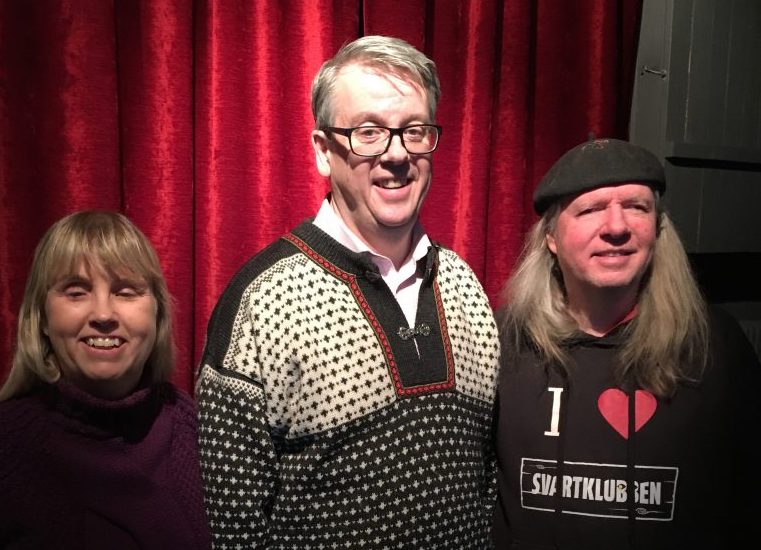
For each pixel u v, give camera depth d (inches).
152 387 46.4
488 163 80.3
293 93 69.3
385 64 48.6
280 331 46.8
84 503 41.8
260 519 46.9
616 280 53.3
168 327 47.8
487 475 58.3
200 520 46.6
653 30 82.6
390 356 48.6
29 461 40.7
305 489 47.4
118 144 62.3
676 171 81.8
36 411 42.1
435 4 76.5
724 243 86.3
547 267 59.1
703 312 56.1
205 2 65.5
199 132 67.0
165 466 45.9
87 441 42.7
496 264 83.6
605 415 53.8
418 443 48.4
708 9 81.5
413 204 50.2
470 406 52.2
